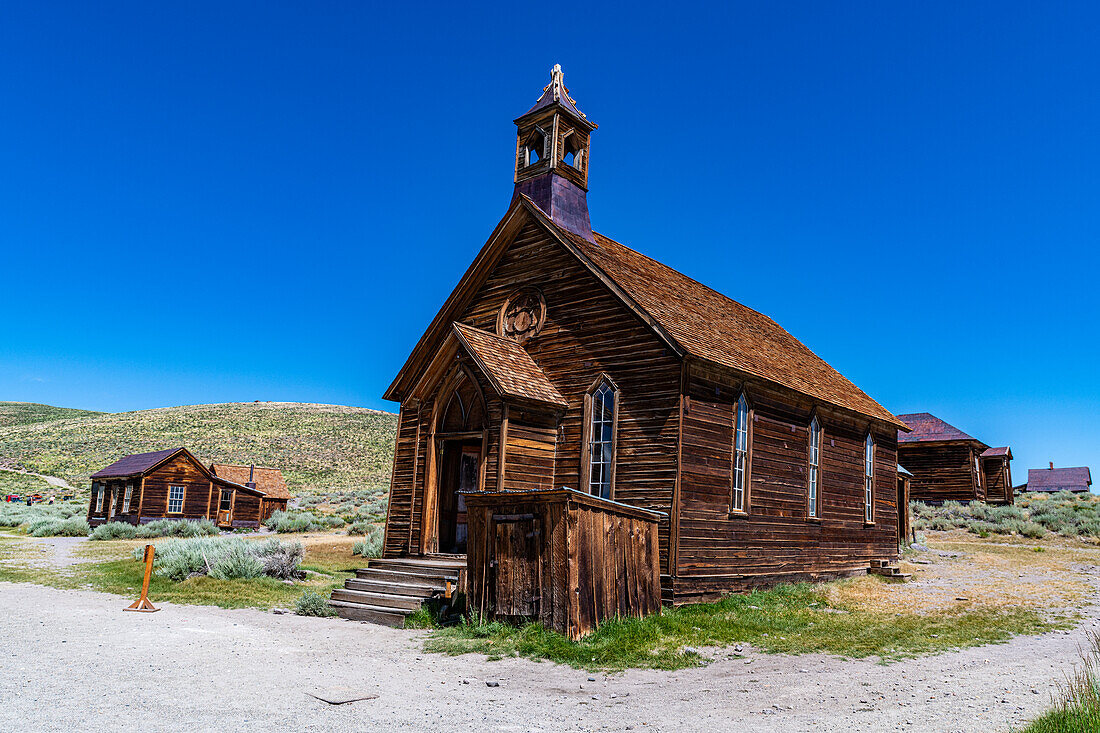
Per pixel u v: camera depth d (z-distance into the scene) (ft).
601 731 24.17
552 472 56.39
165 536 126.11
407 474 61.62
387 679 31.12
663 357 52.70
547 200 64.80
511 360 57.11
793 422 63.57
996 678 31.12
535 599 39.86
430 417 59.26
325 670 32.45
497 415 55.01
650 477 51.70
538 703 27.76
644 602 44.42
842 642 39.29
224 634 40.75
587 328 57.57
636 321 54.54
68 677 28.73
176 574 63.21
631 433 53.42
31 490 256.93
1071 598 54.85
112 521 151.84
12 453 321.32
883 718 25.30
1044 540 102.63
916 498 151.84
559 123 66.74
